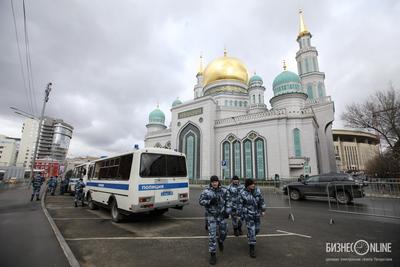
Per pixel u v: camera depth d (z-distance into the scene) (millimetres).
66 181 19562
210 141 31828
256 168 27672
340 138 78625
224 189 5008
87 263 4469
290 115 26750
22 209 10961
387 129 21641
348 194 12641
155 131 44812
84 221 8445
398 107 20656
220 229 4879
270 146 26938
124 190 8008
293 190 15000
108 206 9258
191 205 12664
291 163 25141
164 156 8562
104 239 6078
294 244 5547
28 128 66500
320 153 28938
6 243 5648
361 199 14289
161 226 7574
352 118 23656
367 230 6871
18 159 62250
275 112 27656
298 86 31844
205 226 7234
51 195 18109
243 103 40594
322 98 31969
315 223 7867
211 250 4395
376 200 13609
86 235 6484
